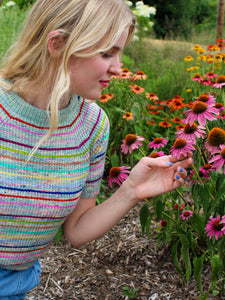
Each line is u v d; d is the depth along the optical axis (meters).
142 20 7.77
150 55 6.70
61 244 2.41
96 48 0.82
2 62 0.94
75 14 0.81
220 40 3.85
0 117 0.88
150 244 2.37
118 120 3.12
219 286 1.98
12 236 0.97
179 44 7.04
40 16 0.85
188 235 1.83
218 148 1.31
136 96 3.29
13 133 0.89
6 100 0.89
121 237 2.46
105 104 3.04
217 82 2.43
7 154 0.89
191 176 1.88
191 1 16.27
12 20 4.24
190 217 1.77
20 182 0.91
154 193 1.09
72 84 0.89
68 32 0.82
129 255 2.29
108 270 2.19
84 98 0.95
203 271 2.11
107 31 0.82
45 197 0.95
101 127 1.05
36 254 1.06
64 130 0.95
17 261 1.03
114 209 1.12
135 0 8.59
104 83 0.90
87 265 2.23
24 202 0.93
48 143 0.93
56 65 0.86
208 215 1.70
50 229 1.02
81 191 1.04
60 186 0.96
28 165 0.92
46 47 0.84
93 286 2.08
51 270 2.19
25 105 0.88
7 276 1.06
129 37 0.96
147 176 1.09
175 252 1.87
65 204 0.98
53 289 2.06
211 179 1.71
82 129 1.01
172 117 3.48
